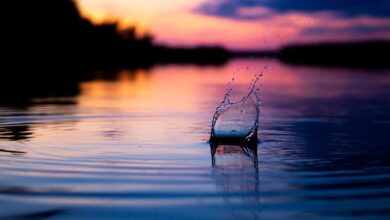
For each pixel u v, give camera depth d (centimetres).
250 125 482
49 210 259
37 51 2000
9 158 379
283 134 515
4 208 262
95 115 665
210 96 994
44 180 312
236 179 321
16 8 1952
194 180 317
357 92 1100
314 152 415
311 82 1434
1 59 1895
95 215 252
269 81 1492
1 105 787
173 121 612
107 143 451
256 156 399
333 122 608
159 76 1680
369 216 251
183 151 417
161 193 288
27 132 515
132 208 262
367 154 404
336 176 329
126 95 992
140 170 343
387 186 303
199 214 254
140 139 475
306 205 267
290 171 344
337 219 247
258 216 252
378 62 2517
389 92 1092
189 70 2088
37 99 896
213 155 400
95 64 2266
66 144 443
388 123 597
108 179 317
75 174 329
